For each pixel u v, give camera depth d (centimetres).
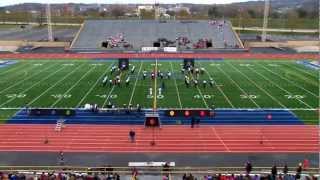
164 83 5569
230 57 8056
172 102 4638
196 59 7800
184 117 4131
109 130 3791
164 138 3606
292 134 3694
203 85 5450
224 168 2992
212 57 8050
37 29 13862
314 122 4003
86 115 4178
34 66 6994
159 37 10088
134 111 4247
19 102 4634
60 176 2631
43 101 4669
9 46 9462
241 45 9425
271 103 4628
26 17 17750
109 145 3453
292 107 4478
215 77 6006
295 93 5072
